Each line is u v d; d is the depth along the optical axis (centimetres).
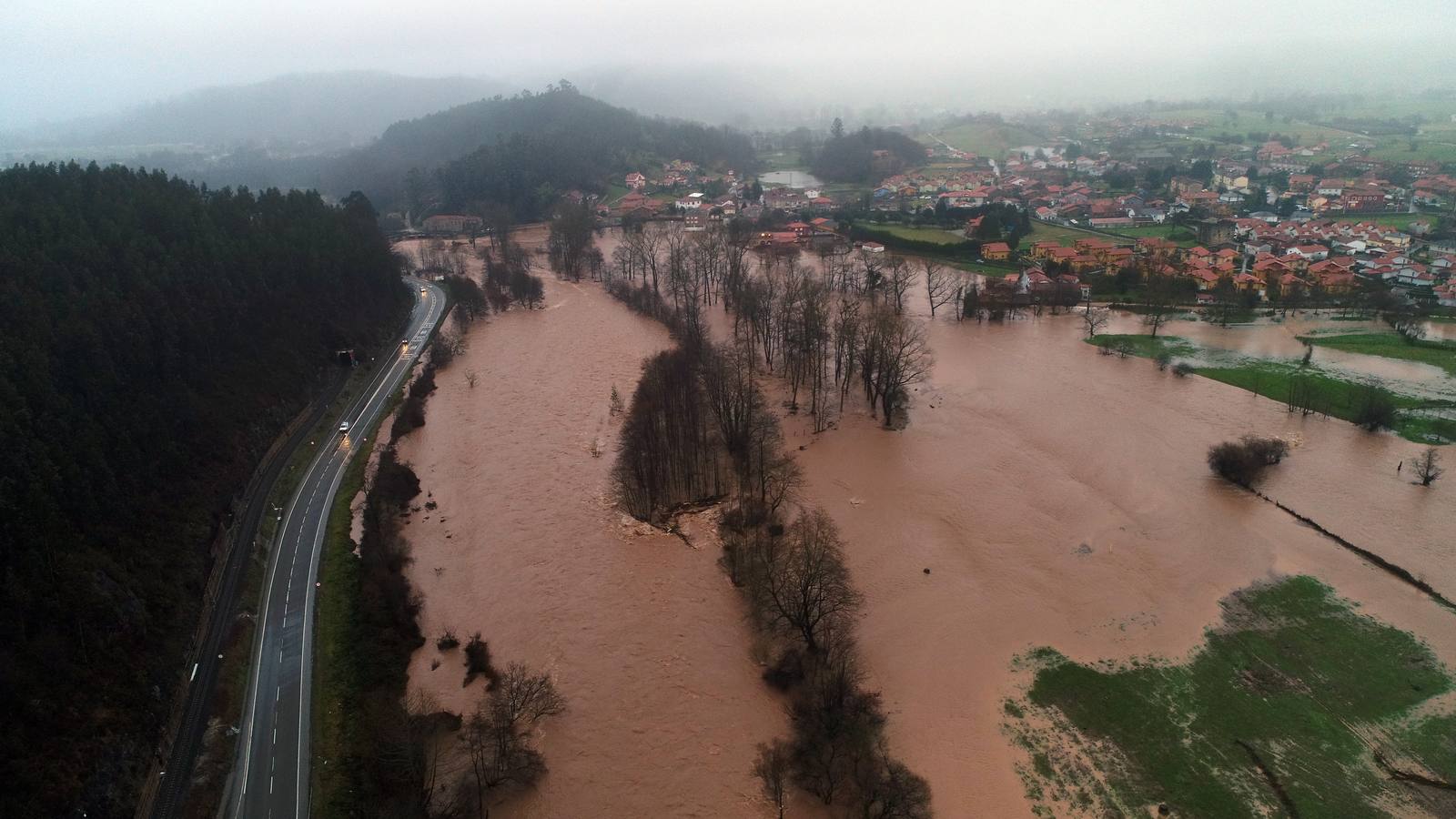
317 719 6475
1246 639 7169
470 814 5544
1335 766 5812
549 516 9706
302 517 9644
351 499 10119
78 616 6391
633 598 8069
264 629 7606
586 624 7712
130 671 6362
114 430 8431
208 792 5750
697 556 8706
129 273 10425
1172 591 7869
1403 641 7050
